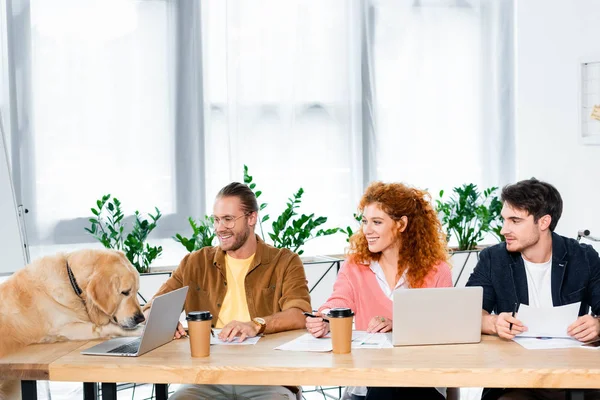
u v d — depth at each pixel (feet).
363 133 15.94
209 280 9.37
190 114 14.99
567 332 7.64
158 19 14.84
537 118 15.81
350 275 9.17
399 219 8.87
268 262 9.35
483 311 8.30
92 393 7.52
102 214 14.62
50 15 14.28
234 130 15.23
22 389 7.13
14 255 12.18
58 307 8.05
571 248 8.68
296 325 8.52
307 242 15.69
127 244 13.17
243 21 15.19
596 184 14.52
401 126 16.17
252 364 6.81
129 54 14.71
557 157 15.38
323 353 7.22
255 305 9.22
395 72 16.10
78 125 14.48
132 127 14.76
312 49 15.61
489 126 16.63
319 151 15.74
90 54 14.52
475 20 16.47
